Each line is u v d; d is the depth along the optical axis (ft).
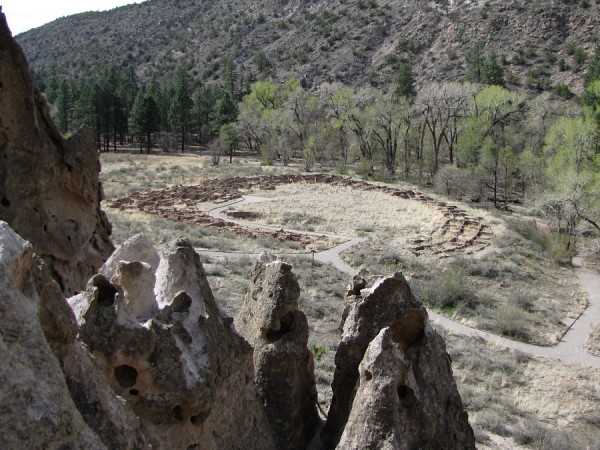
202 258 122.21
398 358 28.27
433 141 292.61
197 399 25.71
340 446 27.43
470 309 110.73
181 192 212.23
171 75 614.75
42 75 618.44
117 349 24.26
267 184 240.73
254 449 30.14
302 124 335.67
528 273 140.46
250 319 35.63
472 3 543.39
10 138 37.24
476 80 403.54
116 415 20.33
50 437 15.62
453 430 31.17
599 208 165.58
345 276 123.03
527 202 219.00
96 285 25.11
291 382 33.58
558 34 469.16
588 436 62.85
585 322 110.42
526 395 75.00
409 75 396.98
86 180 42.63
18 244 17.56
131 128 334.24
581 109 281.33
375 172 290.97
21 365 15.80
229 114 375.04
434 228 178.81
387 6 603.67
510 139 266.16
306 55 555.28
